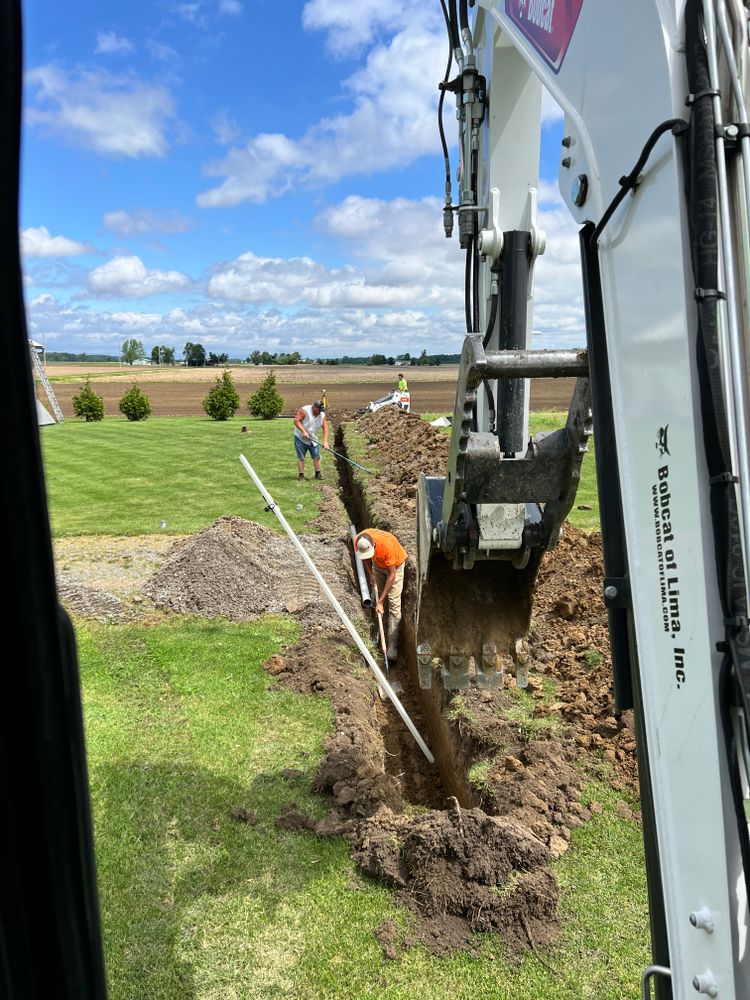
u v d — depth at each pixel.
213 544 7.91
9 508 0.83
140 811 4.07
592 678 5.31
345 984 2.97
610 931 3.17
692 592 1.53
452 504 2.97
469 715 4.97
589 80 1.88
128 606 7.32
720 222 1.45
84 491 13.09
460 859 3.40
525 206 3.36
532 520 3.30
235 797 4.19
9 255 0.77
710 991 1.52
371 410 24.95
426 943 3.15
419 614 3.76
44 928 0.94
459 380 2.69
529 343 3.42
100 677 5.75
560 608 6.59
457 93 3.64
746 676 1.39
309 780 4.35
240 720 5.06
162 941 3.20
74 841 0.95
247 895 3.45
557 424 17.88
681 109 1.50
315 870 3.60
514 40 2.48
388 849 3.61
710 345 1.44
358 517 12.06
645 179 1.61
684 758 1.58
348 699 5.36
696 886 1.56
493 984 2.95
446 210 3.75
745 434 1.45
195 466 15.44
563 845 3.67
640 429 1.69
